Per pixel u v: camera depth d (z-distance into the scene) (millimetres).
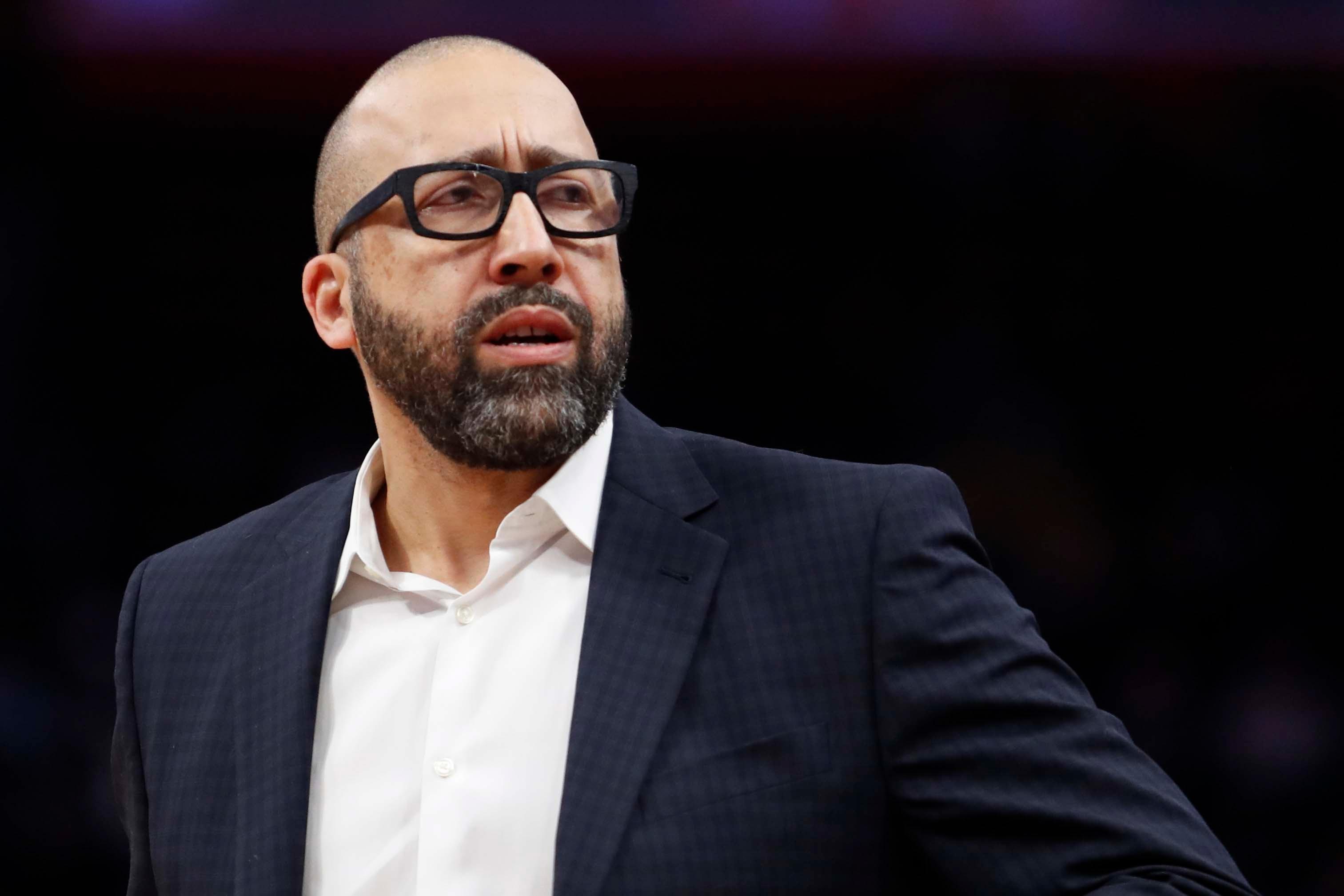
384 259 4914
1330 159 13883
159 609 5492
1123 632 13664
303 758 4816
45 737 12438
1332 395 14062
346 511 5391
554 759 4609
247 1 13484
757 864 4305
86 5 13367
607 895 4234
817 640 4625
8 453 13578
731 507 4988
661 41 13906
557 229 4777
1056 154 14164
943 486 4934
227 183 14031
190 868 4852
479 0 13609
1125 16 13930
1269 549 13797
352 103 5328
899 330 14484
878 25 14023
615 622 4680
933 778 4375
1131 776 4305
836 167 14352
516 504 5086
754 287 14570
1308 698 13172
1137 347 14297
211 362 14078
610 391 4895
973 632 4492
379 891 4613
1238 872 4184
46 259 13734
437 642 4945
